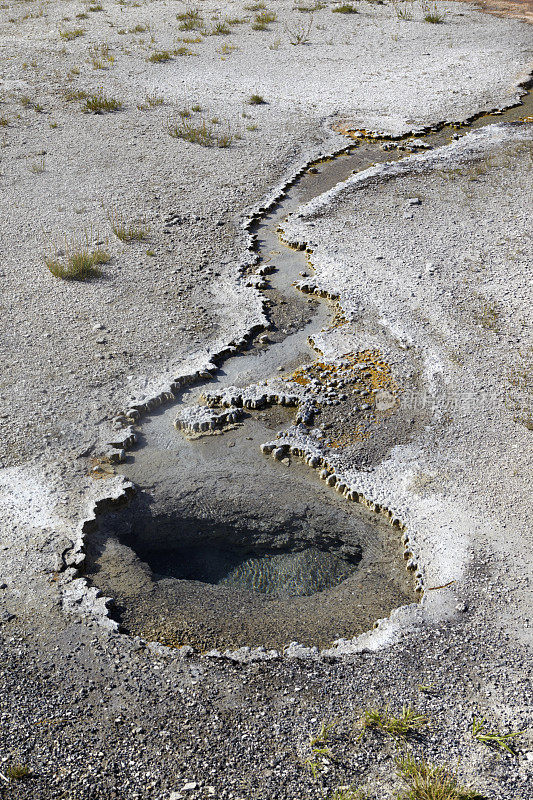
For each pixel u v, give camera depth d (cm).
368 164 1298
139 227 1088
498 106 1517
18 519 624
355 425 736
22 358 813
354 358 826
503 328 861
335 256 1016
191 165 1279
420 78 1658
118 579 586
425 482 666
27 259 1004
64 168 1261
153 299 928
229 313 909
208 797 434
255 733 470
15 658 516
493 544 604
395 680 505
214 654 524
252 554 626
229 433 739
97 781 443
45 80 1633
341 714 483
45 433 714
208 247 1048
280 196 1187
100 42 1869
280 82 1641
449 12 2103
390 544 623
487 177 1230
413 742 466
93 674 507
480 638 532
